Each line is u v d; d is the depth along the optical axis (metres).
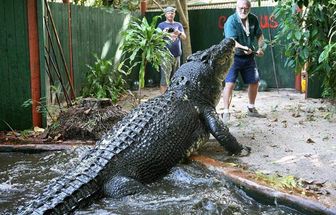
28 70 6.91
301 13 7.69
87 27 9.83
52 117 7.14
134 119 5.30
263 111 8.26
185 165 5.33
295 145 5.88
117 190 4.52
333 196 4.04
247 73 7.59
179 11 11.42
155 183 4.96
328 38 7.41
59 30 8.45
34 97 6.99
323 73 7.96
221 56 5.98
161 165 5.08
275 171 4.86
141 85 8.04
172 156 5.20
